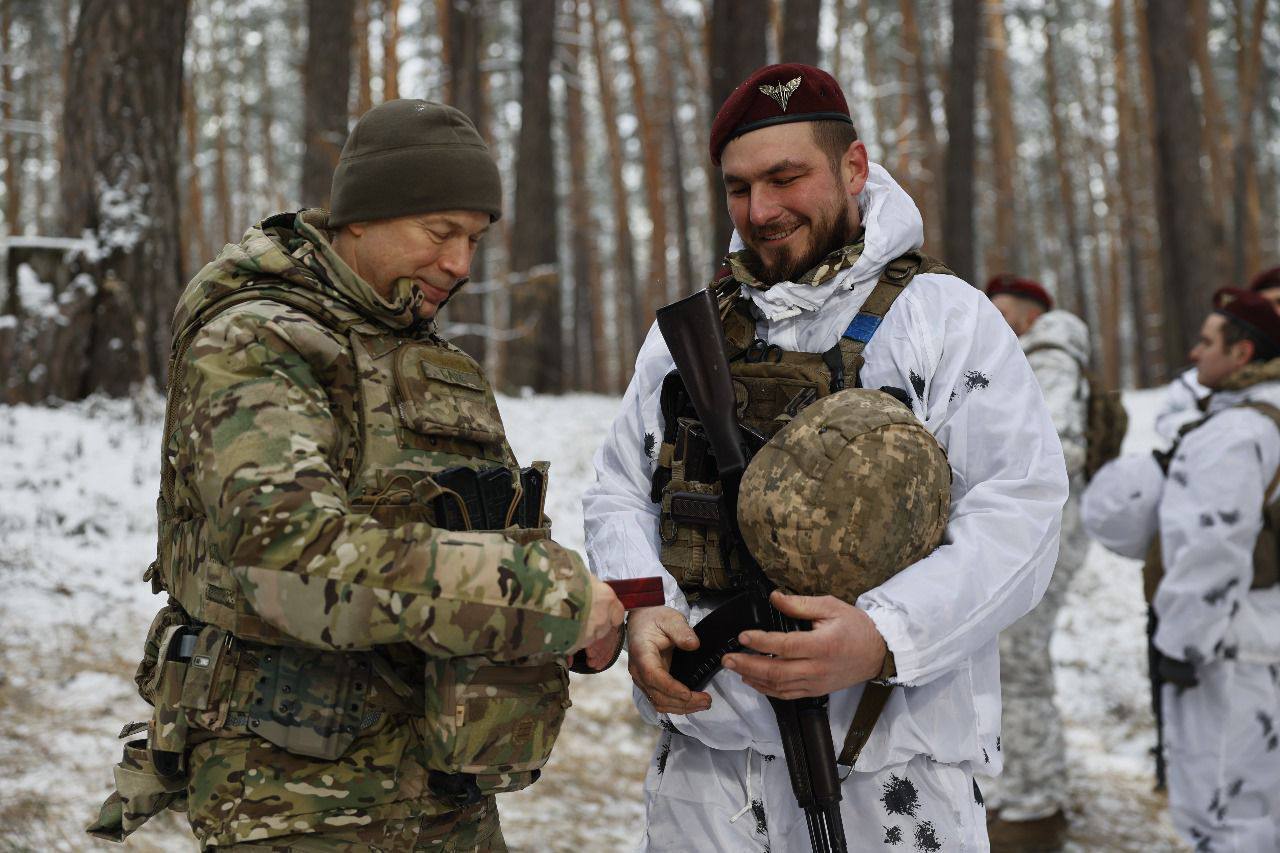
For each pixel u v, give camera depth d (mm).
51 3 29172
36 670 3881
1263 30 26422
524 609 1328
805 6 10406
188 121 26594
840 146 1848
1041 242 41438
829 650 1545
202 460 1363
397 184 1507
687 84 28500
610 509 2016
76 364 7043
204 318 1494
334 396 1480
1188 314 14711
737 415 1808
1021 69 37500
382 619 1293
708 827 1894
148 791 1521
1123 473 3619
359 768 1461
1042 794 4098
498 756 1477
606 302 45688
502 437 1695
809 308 1844
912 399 1779
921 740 1750
